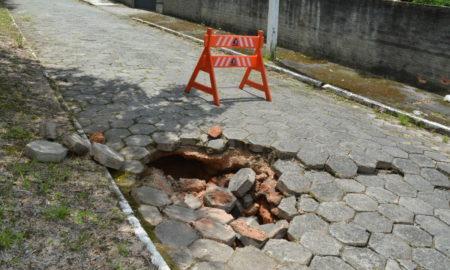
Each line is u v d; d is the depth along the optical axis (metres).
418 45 8.59
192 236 3.64
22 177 3.94
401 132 6.48
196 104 6.71
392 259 3.54
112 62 8.95
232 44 6.96
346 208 4.21
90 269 2.99
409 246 3.72
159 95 6.99
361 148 5.53
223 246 3.54
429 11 8.24
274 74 9.47
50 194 3.78
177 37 13.25
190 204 4.35
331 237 3.77
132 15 17.41
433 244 3.77
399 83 9.02
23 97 6.01
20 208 3.50
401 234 3.87
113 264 3.07
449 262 3.55
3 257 2.97
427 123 6.73
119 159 4.49
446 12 7.95
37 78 7.05
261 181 5.03
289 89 8.34
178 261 3.28
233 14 14.05
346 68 10.10
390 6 8.95
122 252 3.20
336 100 7.89
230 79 8.60
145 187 4.32
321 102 7.64
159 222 3.78
